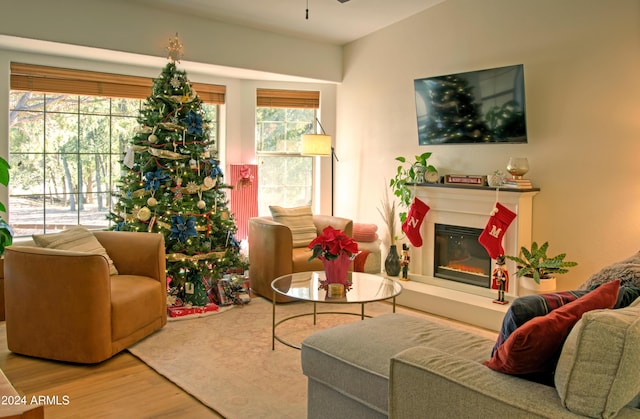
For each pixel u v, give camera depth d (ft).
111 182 16.69
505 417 5.17
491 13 14.88
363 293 10.99
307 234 17.01
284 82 19.86
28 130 15.11
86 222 16.28
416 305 15.30
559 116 13.52
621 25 12.31
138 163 14.56
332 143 20.59
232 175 18.84
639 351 4.59
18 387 9.64
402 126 17.75
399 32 17.58
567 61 13.29
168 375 10.21
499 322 13.28
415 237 16.56
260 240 15.92
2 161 12.93
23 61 14.65
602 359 4.68
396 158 16.89
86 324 10.48
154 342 12.07
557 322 5.50
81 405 8.98
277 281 12.05
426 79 15.98
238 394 9.45
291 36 18.35
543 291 13.20
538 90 13.91
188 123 14.74
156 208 14.10
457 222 15.66
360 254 17.30
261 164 19.99
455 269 16.06
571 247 13.47
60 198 15.76
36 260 10.58
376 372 6.91
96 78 15.93
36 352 10.87
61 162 15.72
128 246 12.89
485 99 14.56
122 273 12.93
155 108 14.51
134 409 8.88
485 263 15.25
